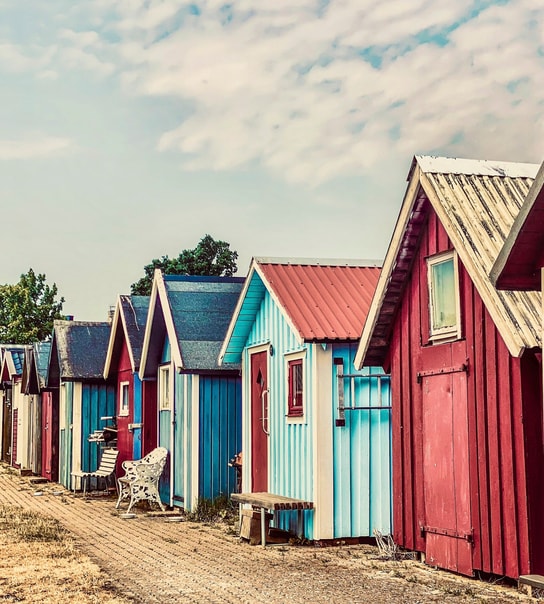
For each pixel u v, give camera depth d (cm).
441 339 1114
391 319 1212
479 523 1023
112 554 1250
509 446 979
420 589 977
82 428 2419
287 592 968
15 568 1109
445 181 1085
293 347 1432
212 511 1722
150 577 1062
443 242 1107
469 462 1041
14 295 5638
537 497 955
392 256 1162
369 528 1342
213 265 4022
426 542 1129
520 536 959
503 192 1091
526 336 938
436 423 1112
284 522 1438
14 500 2188
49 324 5666
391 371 1227
